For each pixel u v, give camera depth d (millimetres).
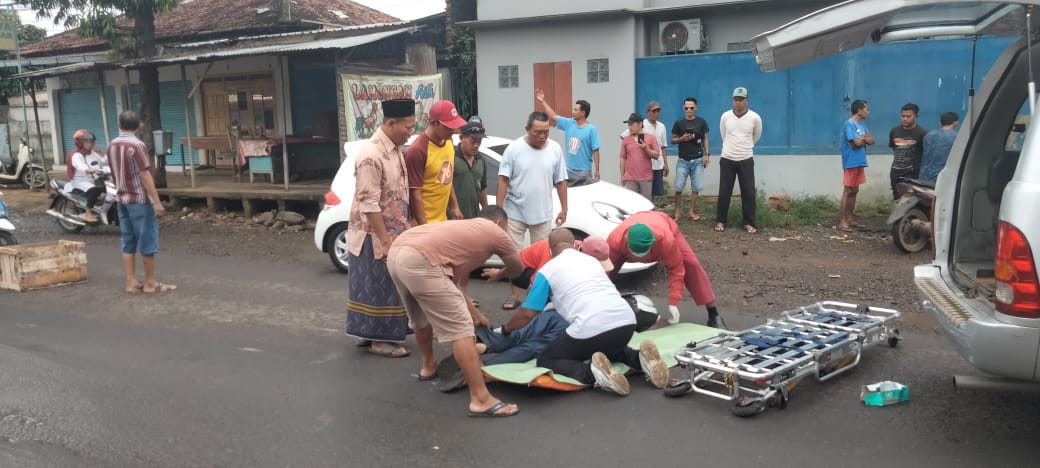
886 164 11625
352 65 12969
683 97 12758
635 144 10328
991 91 4699
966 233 4828
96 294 7902
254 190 12820
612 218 7746
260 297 7684
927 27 5027
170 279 8578
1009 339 3662
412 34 14773
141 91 14062
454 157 6801
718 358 4730
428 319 4688
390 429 4480
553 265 5051
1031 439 4121
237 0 19484
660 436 4273
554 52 13492
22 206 14812
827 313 5645
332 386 5203
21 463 4098
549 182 7016
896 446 4074
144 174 7730
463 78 15922
